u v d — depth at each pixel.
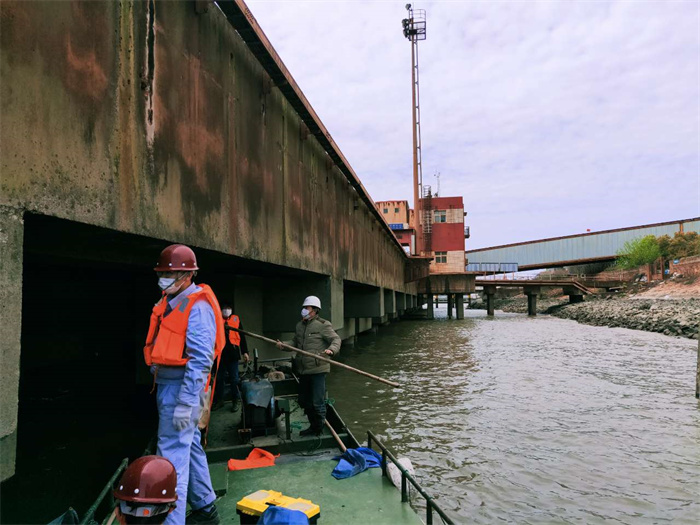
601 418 9.64
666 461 7.29
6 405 2.54
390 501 4.12
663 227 76.38
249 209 6.57
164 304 3.13
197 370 2.92
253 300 11.17
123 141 3.78
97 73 3.49
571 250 83.69
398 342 24.72
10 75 2.70
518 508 5.77
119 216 3.71
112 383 9.78
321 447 5.60
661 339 26.36
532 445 8.01
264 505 3.43
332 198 11.94
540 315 61.62
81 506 4.87
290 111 8.61
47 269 7.62
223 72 5.75
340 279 12.81
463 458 7.39
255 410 5.75
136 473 2.03
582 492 6.22
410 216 64.62
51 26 3.04
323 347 5.86
